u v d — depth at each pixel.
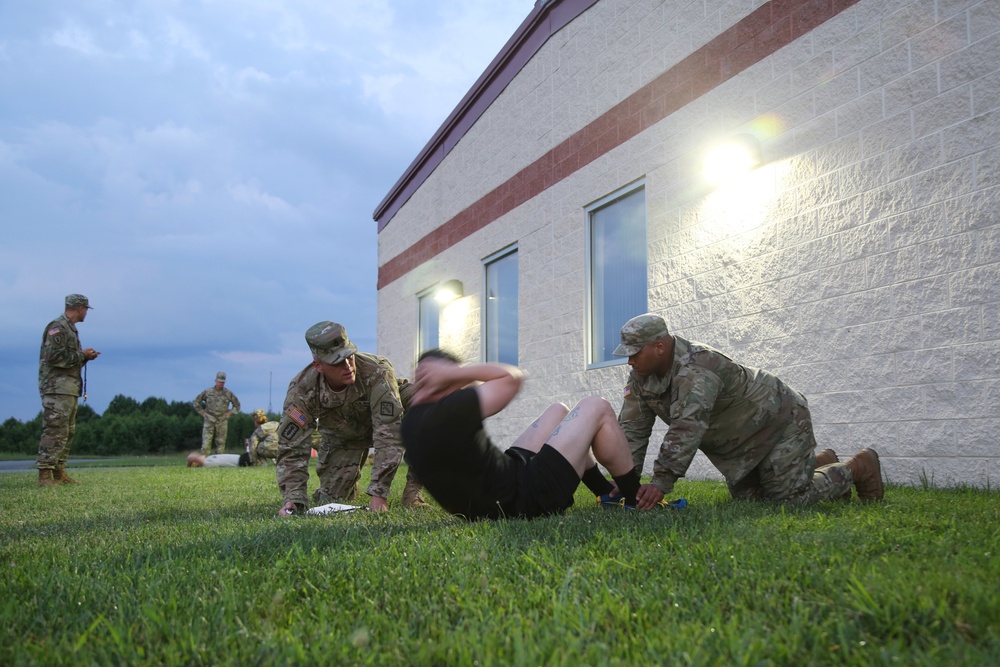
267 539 2.58
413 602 1.68
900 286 4.81
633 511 3.08
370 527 2.91
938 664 1.19
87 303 8.27
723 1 6.49
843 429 5.14
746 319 6.03
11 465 17.44
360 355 4.29
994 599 1.44
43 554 2.53
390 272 14.88
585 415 3.14
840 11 5.38
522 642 1.33
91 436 26.69
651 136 7.33
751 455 3.55
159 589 1.85
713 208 6.46
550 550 2.18
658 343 3.33
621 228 7.91
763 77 6.03
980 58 4.44
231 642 1.45
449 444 2.70
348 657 1.35
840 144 5.31
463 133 11.63
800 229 5.59
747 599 1.62
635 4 7.69
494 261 10.66
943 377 4.52
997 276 4.25
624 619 1.50
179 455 26.77
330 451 4.91
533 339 9.30
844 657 1.27
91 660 1.36
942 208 4.59
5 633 1.53
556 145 9.02
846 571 1.76
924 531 2.38
